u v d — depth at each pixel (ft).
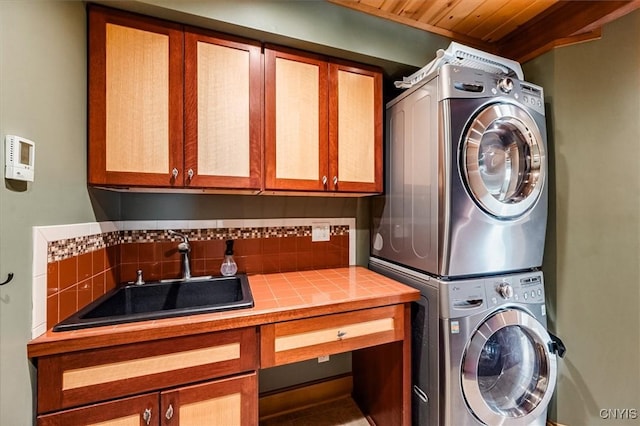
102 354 2.95
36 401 2.76
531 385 4.77
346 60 5.13
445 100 4.12
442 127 4.16
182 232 5.17
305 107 4.82
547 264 5.22
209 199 5.35
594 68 4.83
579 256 4.94
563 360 5.01
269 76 4.56
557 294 5.10
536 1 4.79
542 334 4.57
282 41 4.56
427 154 4.49
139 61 3.85
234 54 4.34
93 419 2.91
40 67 2.87
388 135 5.66
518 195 4.78
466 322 4.13
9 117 2.48
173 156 4.01
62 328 2.95
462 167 4.16
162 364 3.16
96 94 3.69
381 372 5.15
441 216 4.18
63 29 3.23
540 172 4.74
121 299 4.40
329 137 5.00
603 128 4.77
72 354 2.86
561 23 4.97
